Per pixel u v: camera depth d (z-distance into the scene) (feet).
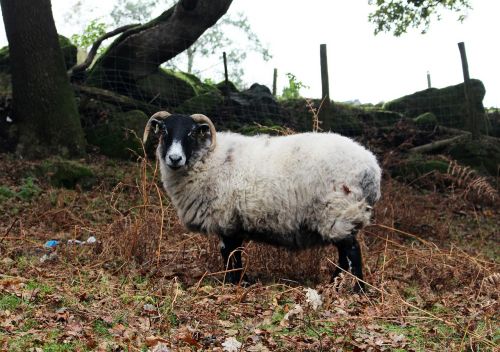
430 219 16.30
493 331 7.61
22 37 18.49
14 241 11.69
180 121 10.14
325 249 11.57
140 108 21.33
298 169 9.67
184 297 8.54
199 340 7.00
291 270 10.73
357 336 7.25
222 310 8.18
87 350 6.54
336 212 9.48
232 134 10.65
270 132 19.94
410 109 25.39
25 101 18.66
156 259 10.56
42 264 10.05
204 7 21.79
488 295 9.25
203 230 10.31
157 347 6.41
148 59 21.99
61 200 14.94
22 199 15.12
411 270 10.70
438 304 8.96
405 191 17.56
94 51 22.79
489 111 27.20
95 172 17.44
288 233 9.84
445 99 25.27
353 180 9.54
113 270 10.16
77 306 7.79
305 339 7.11
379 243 13.06
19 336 6.63
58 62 18.99
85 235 12.91
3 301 7.70
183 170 10.12
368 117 24.27
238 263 10.19
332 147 9.71
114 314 7.60
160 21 22.66
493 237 16.19
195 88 23.39
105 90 21.04
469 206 18.54
